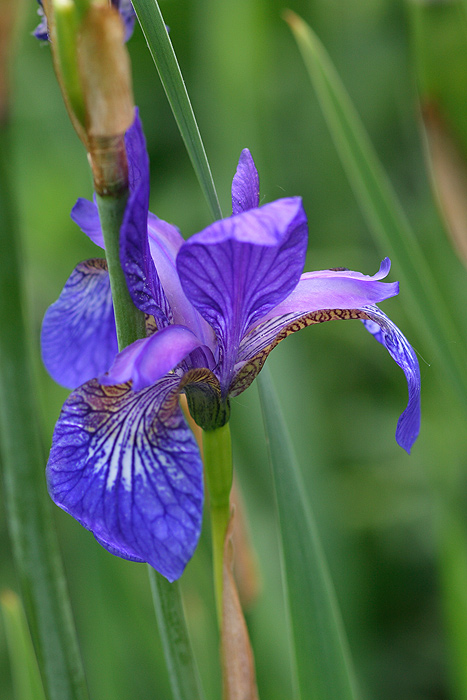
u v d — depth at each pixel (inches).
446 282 31.5
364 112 45.3
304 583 24.2
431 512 36.5
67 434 23.4
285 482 24.3
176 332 23.8
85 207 24.9
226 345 24.2
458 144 26.4
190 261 23.5
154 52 23.7
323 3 46.3
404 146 44.9
